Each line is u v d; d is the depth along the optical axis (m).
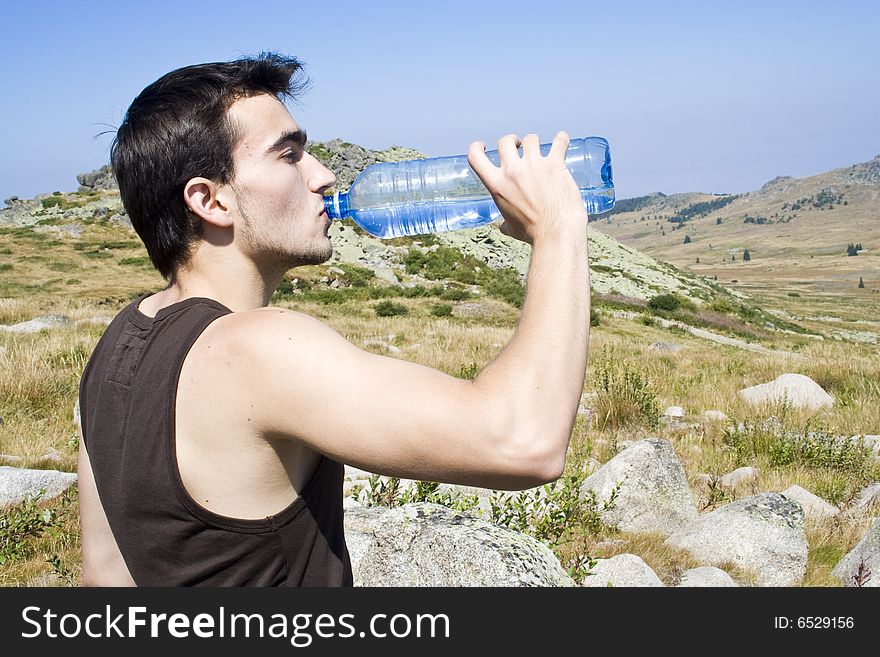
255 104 1.29
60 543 5.22
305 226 1.32
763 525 5.27
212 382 1.14
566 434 1.07
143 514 1.20
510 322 34.81
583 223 1.22
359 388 1.07
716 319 48.25
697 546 5.32
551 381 1.08
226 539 1.18
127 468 1.20
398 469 1.07
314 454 1.26
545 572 3.29
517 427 1.04
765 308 99.25
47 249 46.62
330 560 1.27
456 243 54.03
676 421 10.64
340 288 41.12
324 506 1.26
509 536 3.43
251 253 1.30
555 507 5.44
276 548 1.20
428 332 22.12
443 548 3.32
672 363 17.45
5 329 16.30
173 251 1.30
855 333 94.88
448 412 1.05
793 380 12.25
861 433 9.97
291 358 1.09
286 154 1.31
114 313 20.94
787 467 8.08
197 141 1.25
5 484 6.11
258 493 1.17
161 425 1.17
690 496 6.21
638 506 5.93
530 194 1.22
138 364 1.23
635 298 52.66
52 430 8.40
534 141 1.27
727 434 9.34
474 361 15.88
